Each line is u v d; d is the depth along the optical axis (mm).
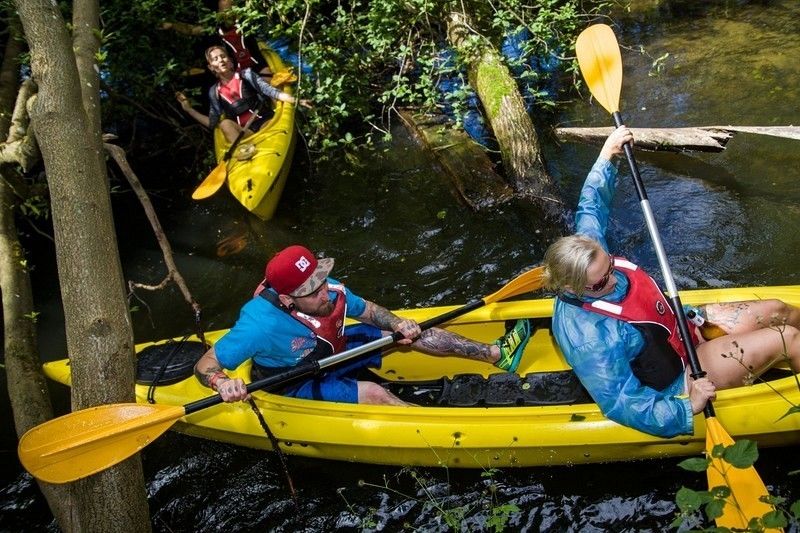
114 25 5652
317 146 5684
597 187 3166
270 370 3113
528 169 4824
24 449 2676
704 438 2889
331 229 4855
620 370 2674
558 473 3090
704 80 5625
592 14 6688
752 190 4527
